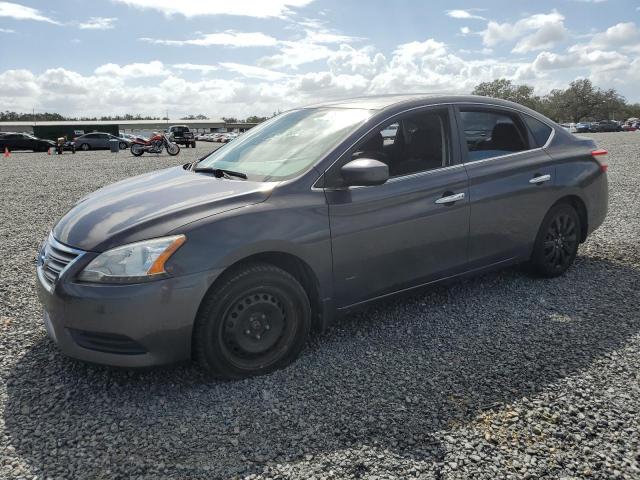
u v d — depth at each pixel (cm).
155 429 259
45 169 1850
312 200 316
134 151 2772
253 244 290
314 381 302
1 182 1377
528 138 441
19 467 232
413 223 355
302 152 346
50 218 820
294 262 323
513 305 411
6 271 518
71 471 230
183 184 340
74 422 266
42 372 315
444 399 281
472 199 386
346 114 374
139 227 282
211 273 279
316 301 329
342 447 243
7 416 271
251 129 443
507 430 254
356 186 335
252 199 304
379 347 344
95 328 272
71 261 283
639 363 315
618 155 1755
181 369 317
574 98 9900
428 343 349
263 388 295
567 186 449
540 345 342
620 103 9794
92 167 1919
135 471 229
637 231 631
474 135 406
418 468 228
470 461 232
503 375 305
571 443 243
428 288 382
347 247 328
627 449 239
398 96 399
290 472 227
